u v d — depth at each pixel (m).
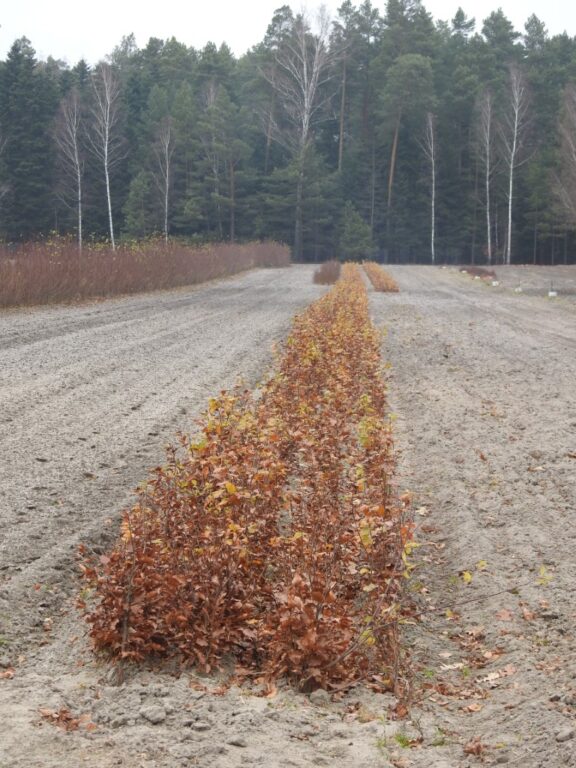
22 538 7.20
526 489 9.12
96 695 4.83
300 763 4.18
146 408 12.27
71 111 71.81
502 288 44.59
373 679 5.38
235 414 7.99
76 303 28.58
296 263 74.19
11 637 5.63
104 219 79.25
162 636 5.47
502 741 4.56
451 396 14.32
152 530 5.86
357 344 15.10
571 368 17.27
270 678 5.18
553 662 5.47
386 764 4.24
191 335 20.89
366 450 8.71
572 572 6.91
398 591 5.96
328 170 90.31
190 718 4.56
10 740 4.14
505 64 92.00
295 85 86.88
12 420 11.09
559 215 76.88
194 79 95.06
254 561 5.85
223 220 82.19
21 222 75.19
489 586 6.81
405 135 87.69
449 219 87.81
